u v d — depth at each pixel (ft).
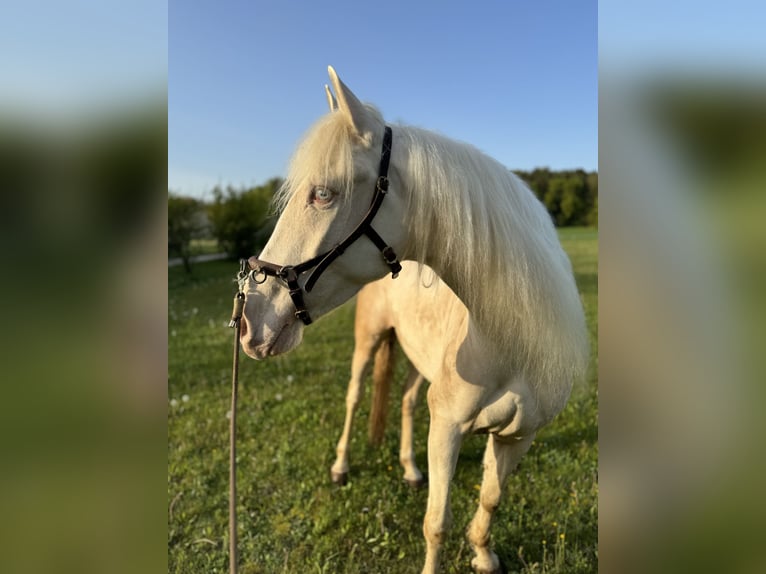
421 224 3.90
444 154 3.96
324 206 3.70
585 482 7.98
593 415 10.39
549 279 4.18
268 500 8.06
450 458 5.02
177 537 7.30
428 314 6.01
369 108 4.03
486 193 4.05
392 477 8.69
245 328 3.93
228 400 12.06
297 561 6.74
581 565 6.25
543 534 6.95
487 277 4.06
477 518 6.18
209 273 36.65
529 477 8.30
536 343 4.27
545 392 4.74
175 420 10.98
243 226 40.09
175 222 35.83
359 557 6.76
